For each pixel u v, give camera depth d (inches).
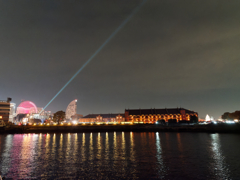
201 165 1188.5
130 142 2431.1
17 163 1284.4
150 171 1068.5
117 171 1075.3
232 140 2600.9
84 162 1299.2
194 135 3587.6
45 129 5162.4
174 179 935.0
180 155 1517.0
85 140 2765.7
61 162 1304.1
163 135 3624.5
